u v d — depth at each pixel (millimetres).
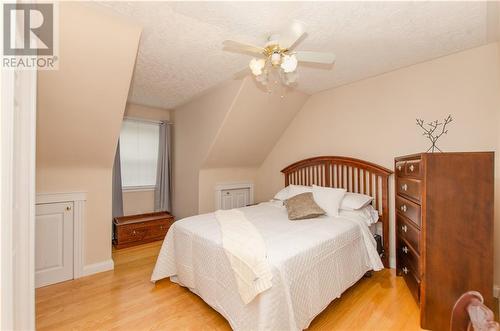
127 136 4016
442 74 2400
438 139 2426
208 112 3475
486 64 2156
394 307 1963
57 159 2400
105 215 2750
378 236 2734
